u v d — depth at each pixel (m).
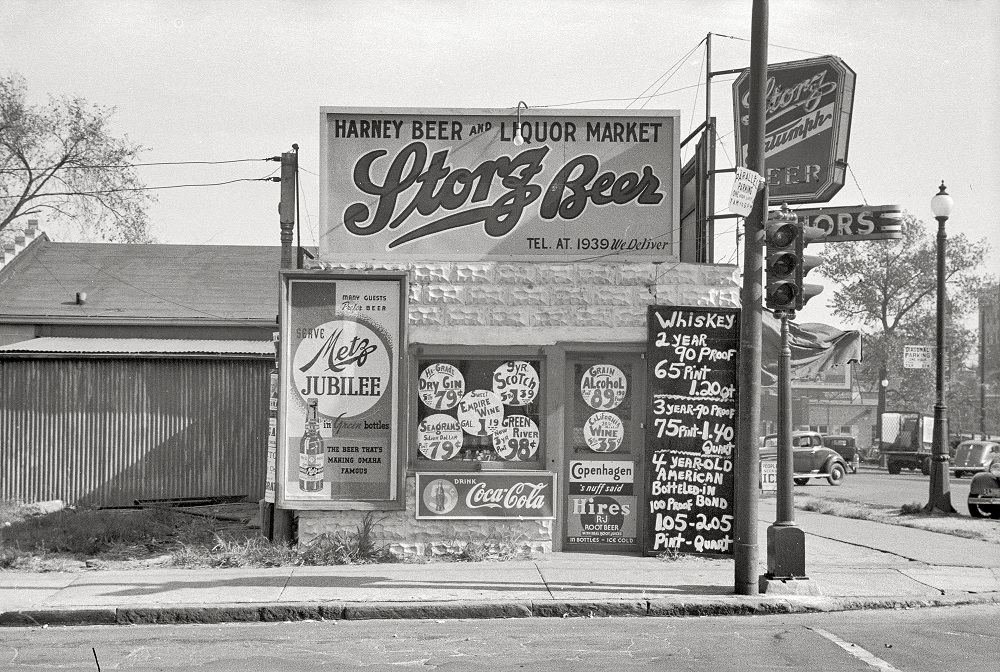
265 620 10.60
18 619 10.35
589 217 14.15
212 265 30.30
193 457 22.38
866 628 10.02
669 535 13.72
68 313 25.97
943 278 21.77
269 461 14.39
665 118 14.20
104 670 8.34
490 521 13.77
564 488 14.09
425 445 13.98
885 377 62.31
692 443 13.84
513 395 14.05
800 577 11.49
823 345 16.30
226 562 13.26
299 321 13.70
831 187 16.50
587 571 12.62
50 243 31.41
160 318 25.72
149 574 12.55
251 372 22.62
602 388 14.20
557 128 14.16
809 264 12.23
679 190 14.16
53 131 35.50
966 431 61.16
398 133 14.07
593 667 8.37
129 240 36.38
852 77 16.45
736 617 10.77
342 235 14.01
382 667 8.41
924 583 12.16
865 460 59.34
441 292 13.96
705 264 14.12
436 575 12.35
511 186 14.12
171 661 8.66
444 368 14.01
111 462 22.12
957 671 8.19
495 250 14.09
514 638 9.62
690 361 13.89
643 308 14.06
